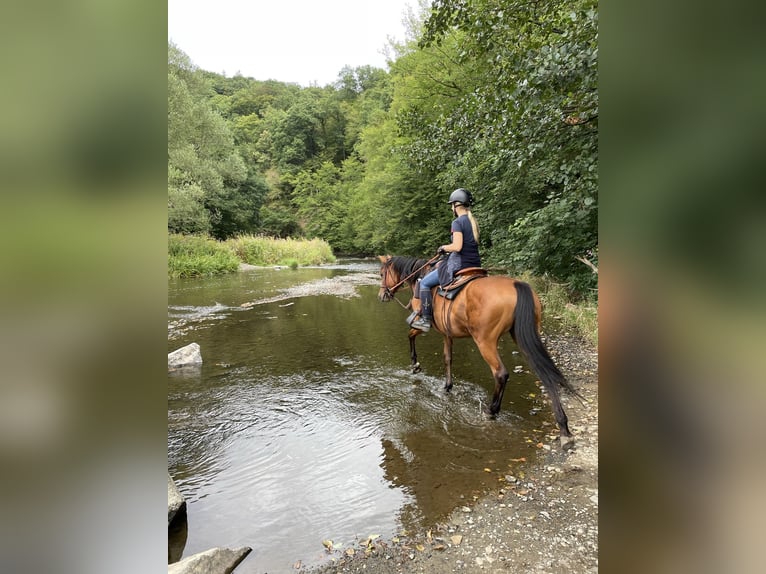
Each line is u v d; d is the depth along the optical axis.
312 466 3.17
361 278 15.39
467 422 3.77
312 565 2.23
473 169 7.59
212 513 2.67
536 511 2.58
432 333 7.17
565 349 5.55
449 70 11.99
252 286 13.12
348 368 5.38
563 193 5.63
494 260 8.69
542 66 3.60
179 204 17.88
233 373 5.24
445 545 2.33
